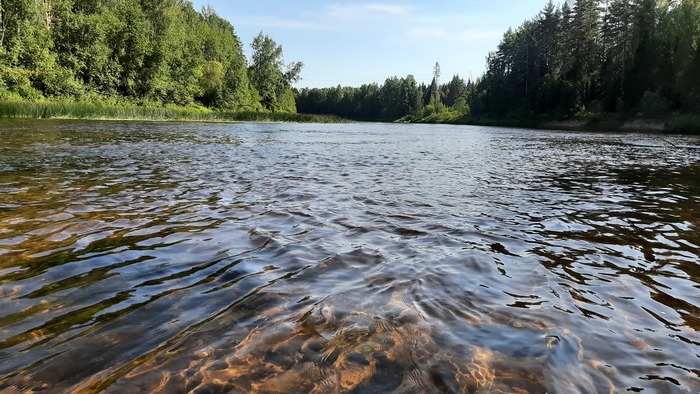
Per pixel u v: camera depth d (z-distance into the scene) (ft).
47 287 8.35
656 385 5.75
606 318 7.73
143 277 9.01
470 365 6.07
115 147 37.78
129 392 5.31
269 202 17.06
